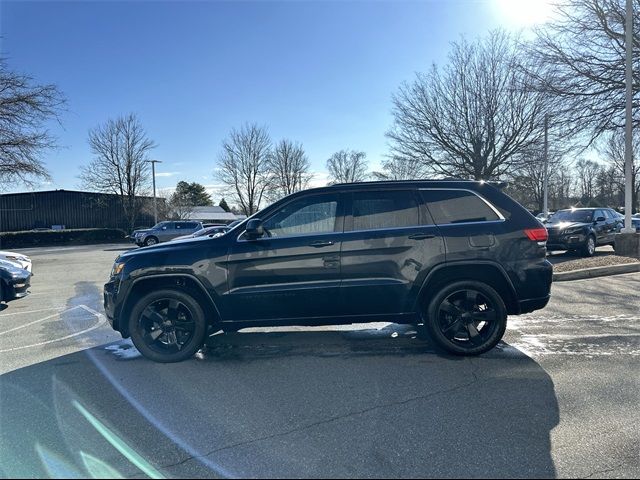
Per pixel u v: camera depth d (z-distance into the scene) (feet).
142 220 175.52
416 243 16.58
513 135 78.13
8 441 11.12
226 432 11.55
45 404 13.29
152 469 9.91
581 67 49.90
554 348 17.90
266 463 10.14
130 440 11.17
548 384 14.32
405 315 16.89
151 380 15.19
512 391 13.82
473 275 16.90
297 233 16.85
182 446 10.88
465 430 11.46
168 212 175.94
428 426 11.71
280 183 215.31
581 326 21.07
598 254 50.01
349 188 17.21
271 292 16.51
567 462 9.99
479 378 14.90
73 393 14.11
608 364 16.03
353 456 10.37
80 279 45.78
